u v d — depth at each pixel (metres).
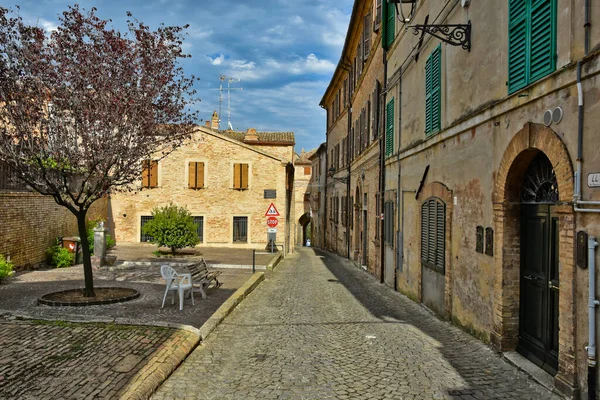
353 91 23.69
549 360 5.43
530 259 5.98
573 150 4.62
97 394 4.68
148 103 10.10
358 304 10.91
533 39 5.38
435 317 9.20
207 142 26.56
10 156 9.23
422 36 10.03
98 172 10.42
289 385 5.33
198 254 21.73
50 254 16.05
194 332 7.14
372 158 17.75
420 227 10.64
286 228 29.03
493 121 6.58
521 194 6.21
